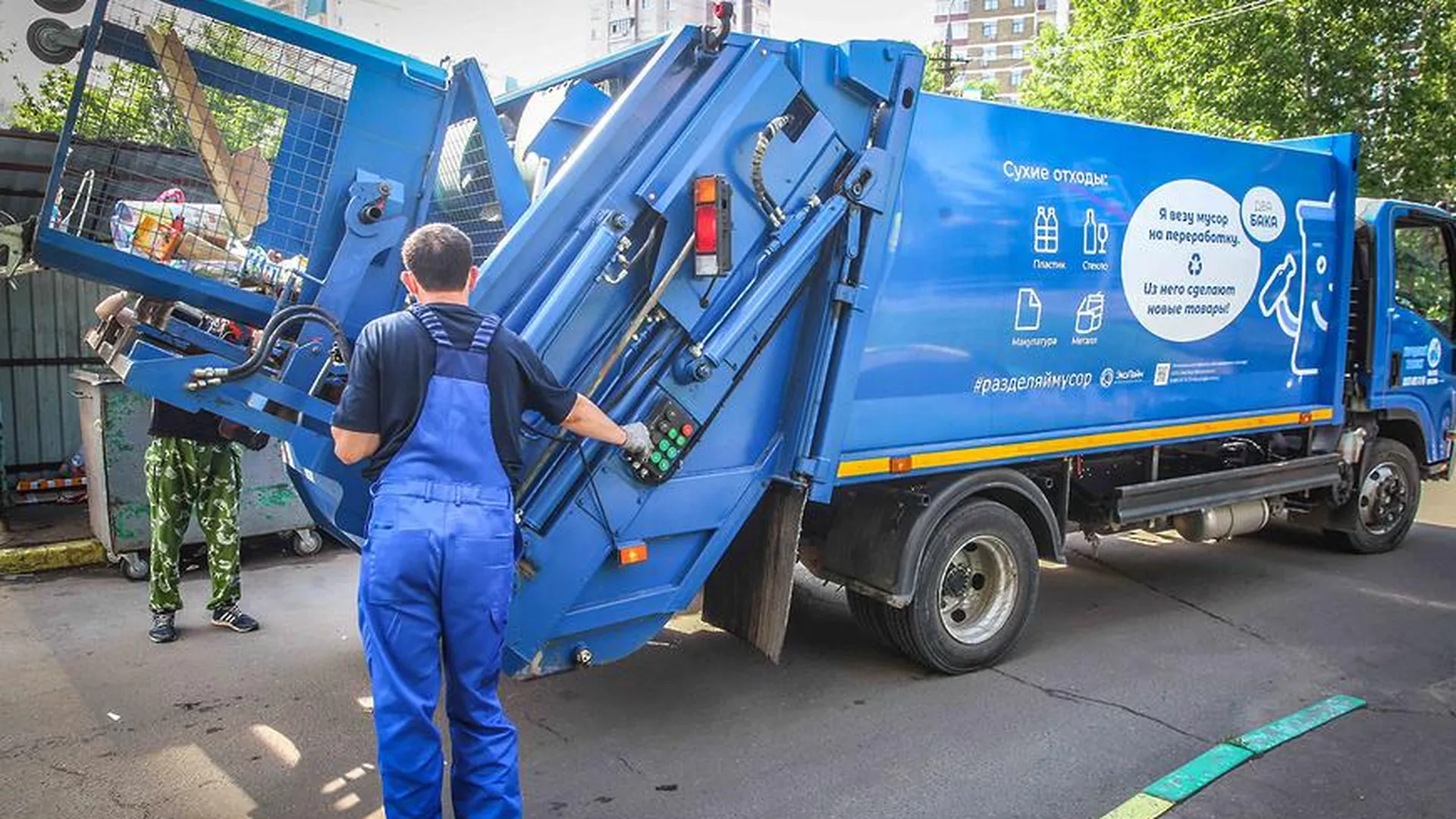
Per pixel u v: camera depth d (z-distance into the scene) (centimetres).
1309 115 1803
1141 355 555
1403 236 732
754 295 393
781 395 424
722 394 396
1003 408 494
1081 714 444
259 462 674
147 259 353
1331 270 676
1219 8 1883
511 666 365
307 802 362
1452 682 484
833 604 608
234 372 331
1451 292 780
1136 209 541
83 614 569
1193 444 636
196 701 451
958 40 11175
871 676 490
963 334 472
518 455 297
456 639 282
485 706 291
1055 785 378
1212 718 441
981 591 506
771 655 427
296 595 611
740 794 370
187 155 378
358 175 360
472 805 288
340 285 354
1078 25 2431
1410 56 1798
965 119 463
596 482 369
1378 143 1783
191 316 390
